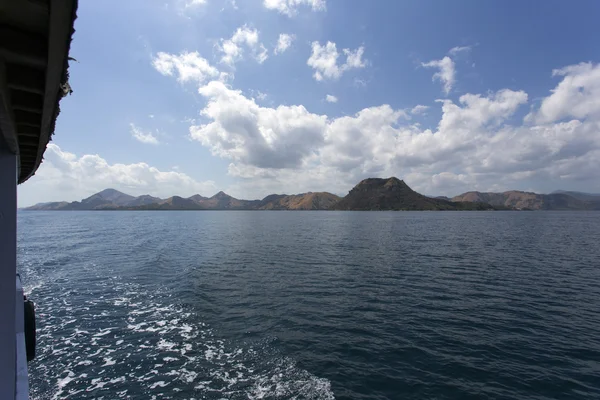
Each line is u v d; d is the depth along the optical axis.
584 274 32.38
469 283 28.50
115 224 134.38
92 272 32.84
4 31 3.34
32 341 8.75
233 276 31.36
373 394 11.73
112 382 12.31
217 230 100.31
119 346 15.39
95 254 45.88
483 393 11.87
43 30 3.47
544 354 14.87
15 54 3.50
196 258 42.88
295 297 23.95
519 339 16.47
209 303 22.31
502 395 11.79
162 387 11.99
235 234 85.00
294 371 13.22
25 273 31.95
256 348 15.28
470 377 12.90
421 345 15.72
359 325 18.28
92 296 23.89
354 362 14.02
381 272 33.41
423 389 12.09
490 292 25.44
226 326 18.05
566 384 12.51
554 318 19.52
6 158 5.39
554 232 87.31
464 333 17.19
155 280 29.41
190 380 12.48
